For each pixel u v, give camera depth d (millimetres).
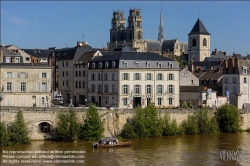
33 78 138625
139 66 148250
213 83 178250
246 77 165125
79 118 121625
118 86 146250
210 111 137625
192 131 131750
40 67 139375
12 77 136125
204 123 133875
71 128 117688
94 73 156875
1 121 115000
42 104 139875
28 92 138000
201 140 122250
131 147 111750
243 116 141750
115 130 125188
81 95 165625
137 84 148125
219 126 137625
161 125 128500
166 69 151750
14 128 112750
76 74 168500
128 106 146625
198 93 157750
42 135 119312
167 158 99750
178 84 154000
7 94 135250
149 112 127250
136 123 125062
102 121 123875
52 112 120062
